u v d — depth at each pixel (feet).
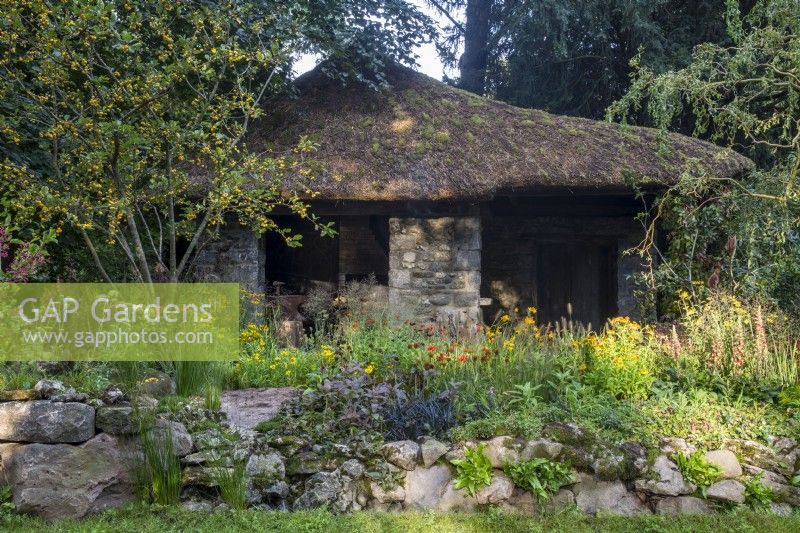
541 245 38.17
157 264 24.07
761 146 41.81
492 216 36.06
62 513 13.50
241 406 18.35
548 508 14.48
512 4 53.52
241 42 27.76
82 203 19.72
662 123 24.68
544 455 14.79
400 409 16.20
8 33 17.98
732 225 26.30
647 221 34.40
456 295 30.04
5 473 13.75
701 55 24.56
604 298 37.68
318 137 31.55
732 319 19.39
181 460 14.44
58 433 13.69
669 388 17.46
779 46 23.09
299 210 23.80
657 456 15.15
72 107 19.57
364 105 33.71
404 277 30.35
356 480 14.67
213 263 31.35
